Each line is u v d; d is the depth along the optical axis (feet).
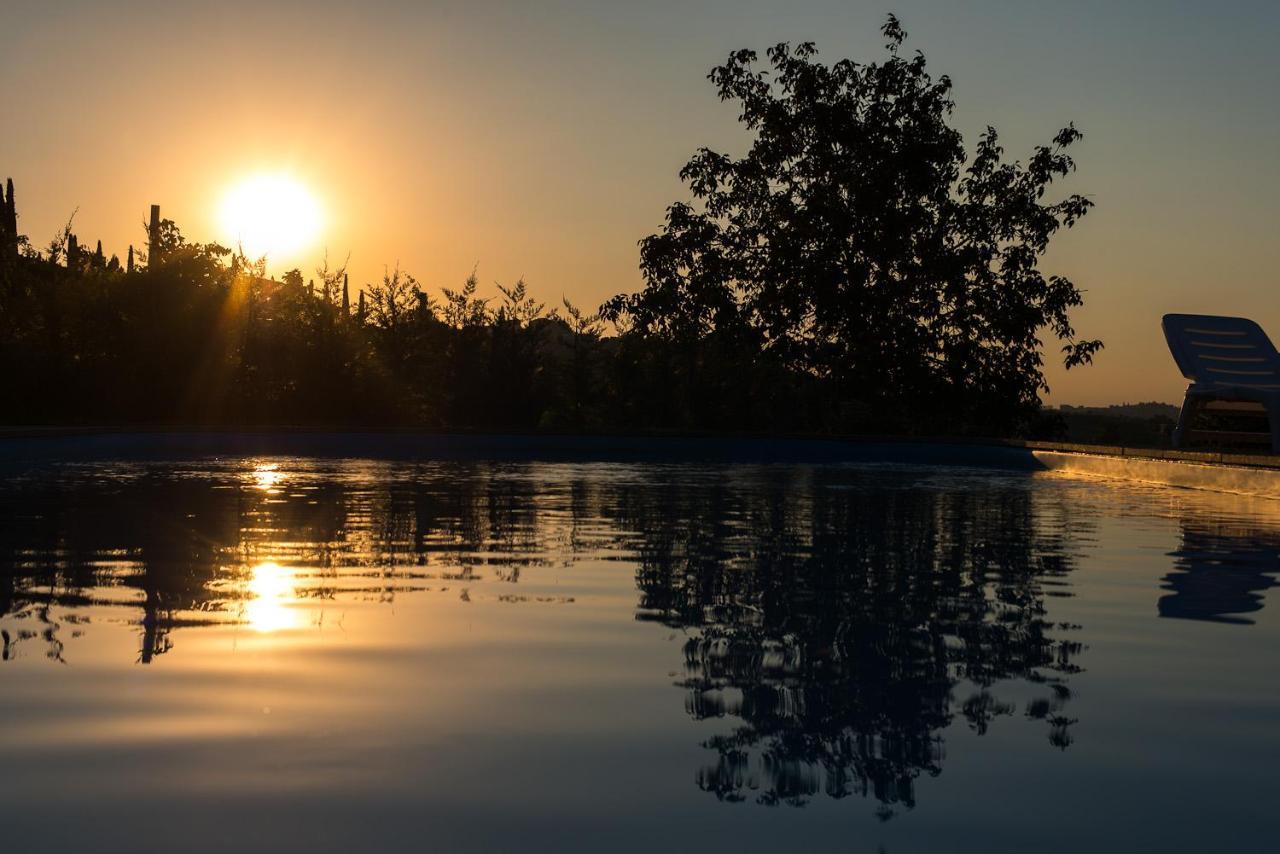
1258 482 36.17
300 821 6.65
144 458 62.18
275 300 124.16
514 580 16.62
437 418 128.77
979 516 28.91
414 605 14.28
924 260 98.22
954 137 98.63
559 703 9.43
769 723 8.88
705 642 12.03
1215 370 82.89
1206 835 6.59
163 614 13.42
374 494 34.94
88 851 6.15
